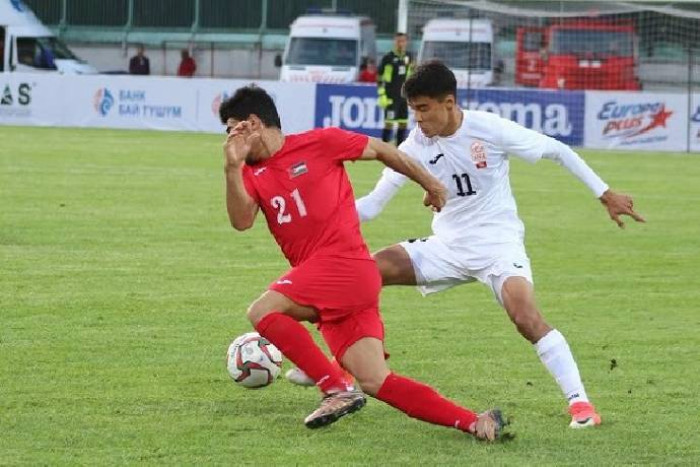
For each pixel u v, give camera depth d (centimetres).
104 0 16175
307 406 2433
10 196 5841
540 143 2452
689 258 4525
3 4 13100
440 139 2462
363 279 2195
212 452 2106
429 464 2053
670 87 12431
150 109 11000
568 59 12000
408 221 5431
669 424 2331
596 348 3022
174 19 16050
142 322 3203
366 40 12825
